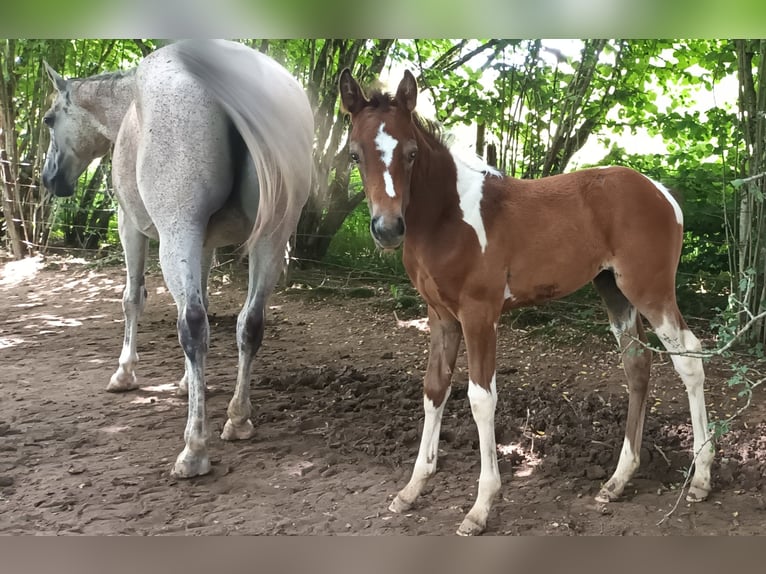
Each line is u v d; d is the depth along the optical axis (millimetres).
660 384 4574
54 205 9359
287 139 3455
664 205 3043
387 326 6332
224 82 3258
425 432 3023
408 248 2908
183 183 3215
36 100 9195
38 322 6500
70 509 3016
